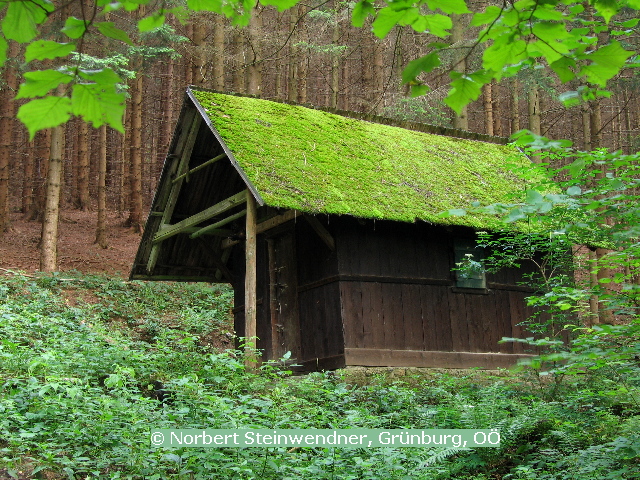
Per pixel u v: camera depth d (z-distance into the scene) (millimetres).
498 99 21391
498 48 2180
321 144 10500
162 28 14977
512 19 2076
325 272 9914
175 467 5336
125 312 13359
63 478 5160
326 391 7098
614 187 4355
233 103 10430
